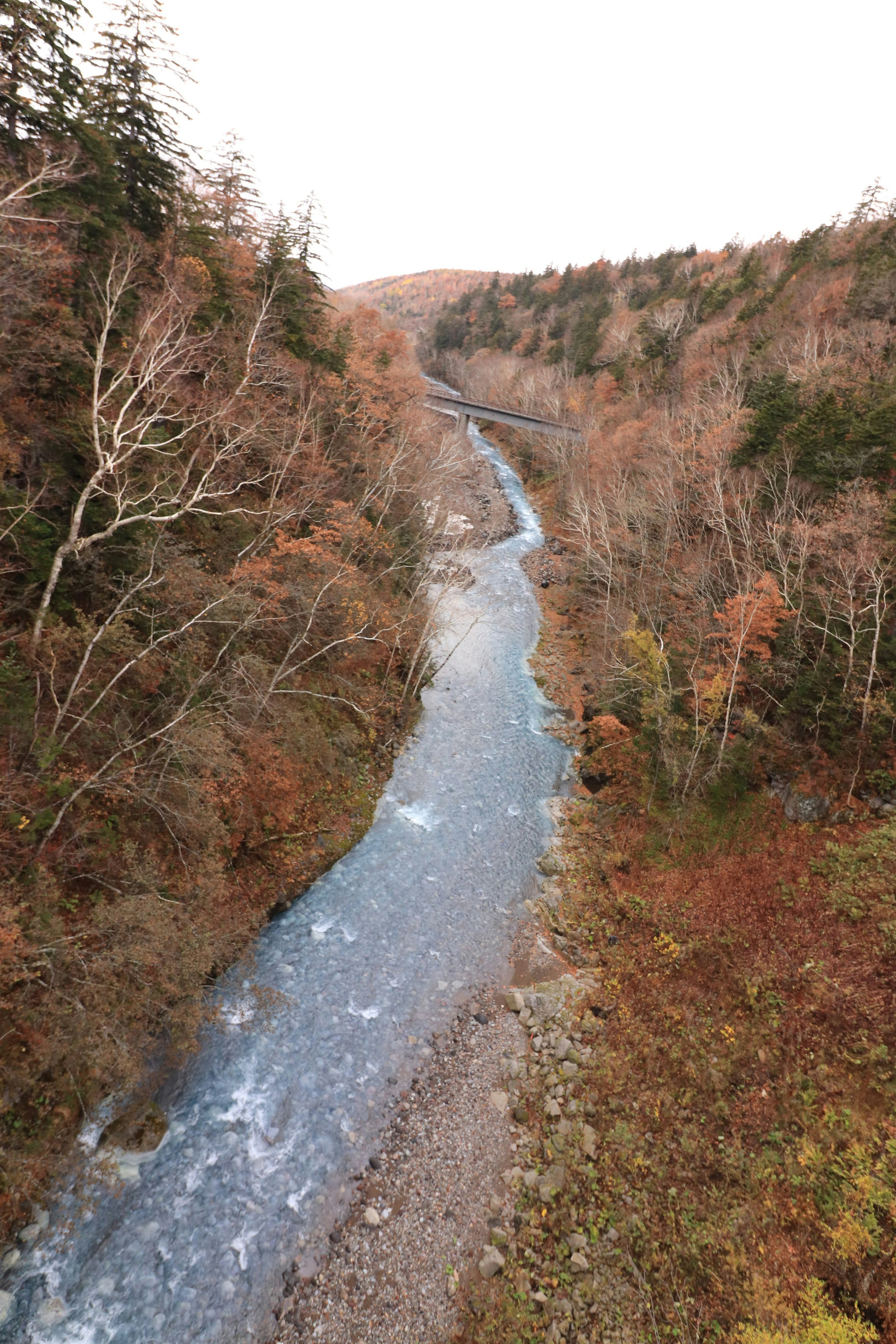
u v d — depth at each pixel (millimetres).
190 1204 13438
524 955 21328
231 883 19750
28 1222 12477
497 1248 13453
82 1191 13141
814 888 20250
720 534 34281
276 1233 13242
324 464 28312
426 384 56094
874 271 46312
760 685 25906
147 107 22656
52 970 12812
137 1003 14766
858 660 23469
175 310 21219
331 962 19672
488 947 21391
